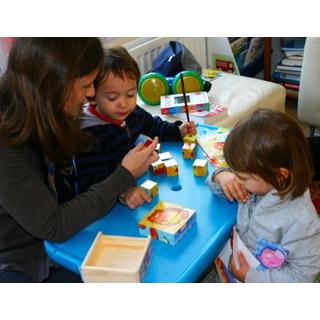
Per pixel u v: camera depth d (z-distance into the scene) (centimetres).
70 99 84
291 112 261
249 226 94
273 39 258
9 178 82
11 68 78
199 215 92
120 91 107
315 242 84
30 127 80
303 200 87
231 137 88
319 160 140
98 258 79
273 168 83
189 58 215
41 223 84
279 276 84
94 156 104
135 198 95
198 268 79
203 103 171
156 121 129
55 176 102
